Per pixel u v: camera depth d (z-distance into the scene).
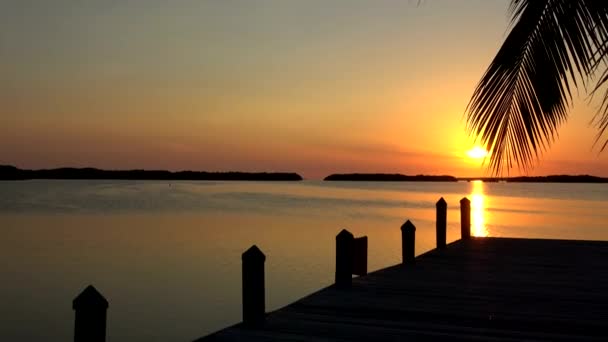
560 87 4.44
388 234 35.03
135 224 44.19
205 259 25.50
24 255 27.30
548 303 6.72
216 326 14.76
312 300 6.73
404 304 6.56
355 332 5.45
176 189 191.88
